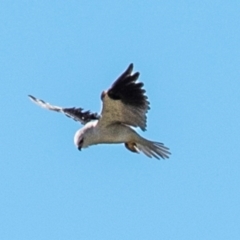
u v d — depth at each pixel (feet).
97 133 56.39
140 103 55.01
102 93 54.13
